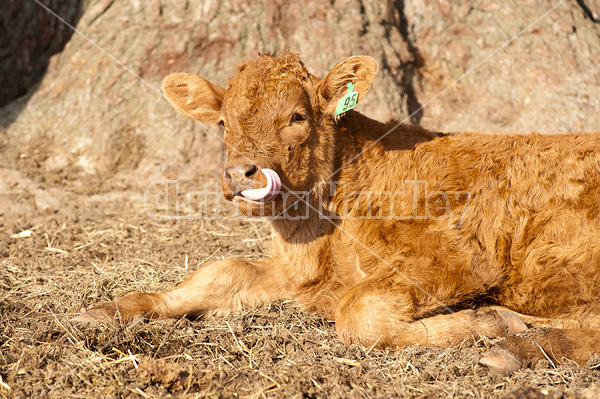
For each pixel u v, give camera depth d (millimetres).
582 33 9766
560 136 4816
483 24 10062
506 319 4270
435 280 4262
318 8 9680
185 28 9508
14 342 4168
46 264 6074
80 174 9008
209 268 4965
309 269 4891
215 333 4492
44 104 9742
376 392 3586
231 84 4930
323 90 4719
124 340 4215
